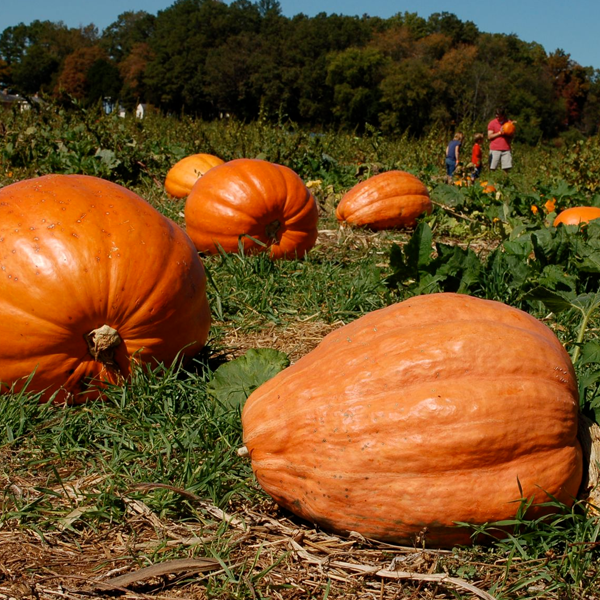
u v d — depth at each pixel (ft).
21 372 10.09
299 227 18.99
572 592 6.82
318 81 239.09
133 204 10.93
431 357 7.40
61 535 7.75
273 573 7.13
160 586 6.93
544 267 16.66
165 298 10.50
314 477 7.42
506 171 57.93
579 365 10.72
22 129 38.81
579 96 246.47
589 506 7.59
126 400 10.47
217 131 54.80
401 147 61.16
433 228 27.58
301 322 15.30
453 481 7.09
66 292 9.74
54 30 389.19
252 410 8.15
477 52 237.66
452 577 6.99
